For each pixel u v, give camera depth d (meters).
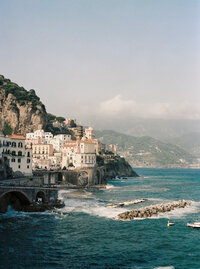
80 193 162.88
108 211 104.38
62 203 114.12
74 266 53.91
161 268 54.41
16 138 136.25
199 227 82.75
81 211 103.25
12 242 65.00
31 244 64.50
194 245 68.19
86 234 74.38
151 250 64.38
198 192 181.88
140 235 75.38
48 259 56.59
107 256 59.78
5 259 55.12
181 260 58.75
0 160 123.69
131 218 92.50
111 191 181.00
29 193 99.25
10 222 81.94
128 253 62.09
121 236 74.00
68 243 66.62
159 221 90.44
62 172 192.88
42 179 136.12
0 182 100.94
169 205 113.00
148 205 121.06
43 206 100.50
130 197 150.62
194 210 109.12
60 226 80.56
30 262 54.56
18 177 130.62
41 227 78.44
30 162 142.50
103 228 80.69
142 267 54.59
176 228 82.62
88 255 59.84
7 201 95.62
